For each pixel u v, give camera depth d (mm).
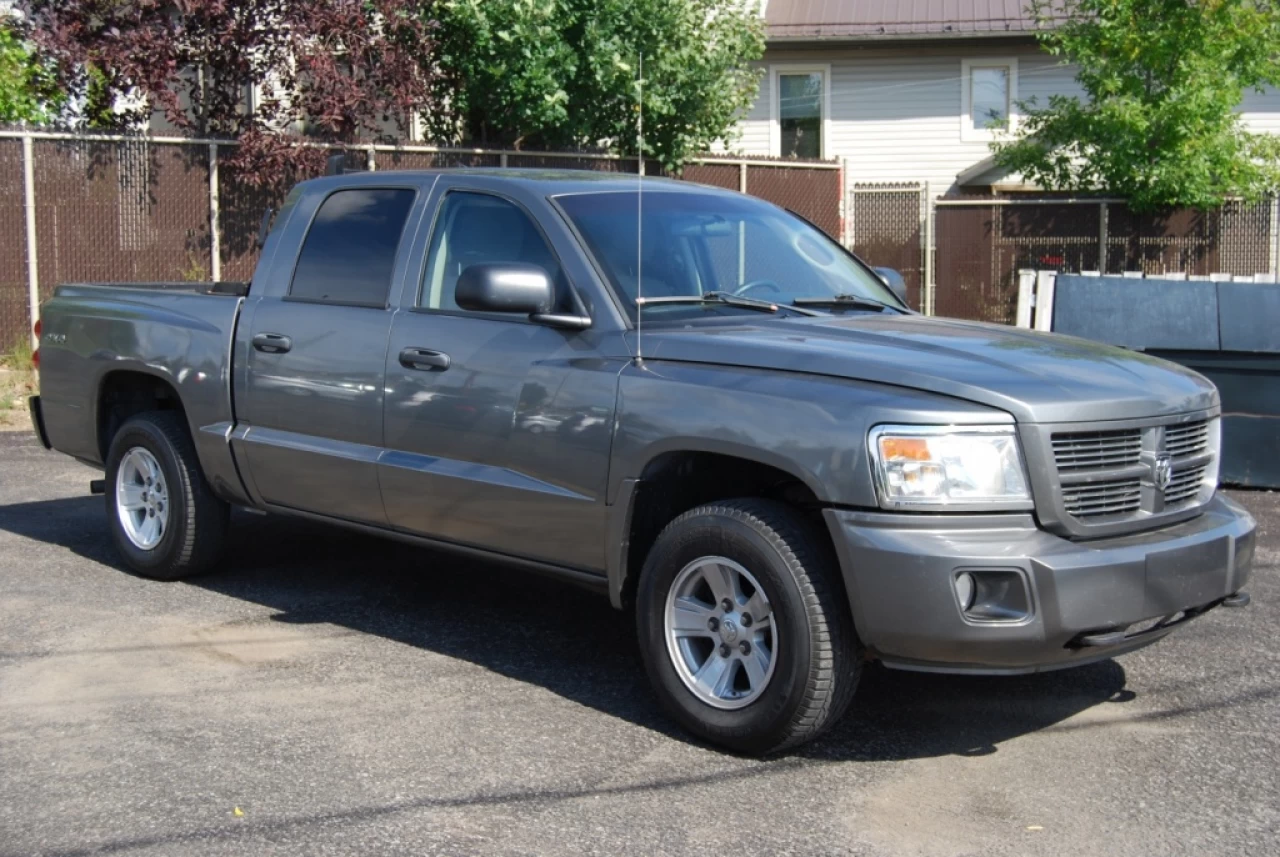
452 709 5070
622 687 5355
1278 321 9188
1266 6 17859
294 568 7188
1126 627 4438
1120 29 17562
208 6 13688
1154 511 4629
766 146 24500
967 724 4996
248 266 14172
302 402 6055
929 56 24188
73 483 9438
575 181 5797
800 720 4445
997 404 4336
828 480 4367
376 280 5941
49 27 13773
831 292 5879
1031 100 18844
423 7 15289
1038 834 4047
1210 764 4609
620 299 5188
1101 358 4949
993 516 4305
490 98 15586
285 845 3926
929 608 4234
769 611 4504
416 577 7039
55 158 13086
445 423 5484
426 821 4094
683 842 3971
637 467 4852
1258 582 6973
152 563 6805
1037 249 18188
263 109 14672
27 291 13117
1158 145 17891
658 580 4789
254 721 4910
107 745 4668
